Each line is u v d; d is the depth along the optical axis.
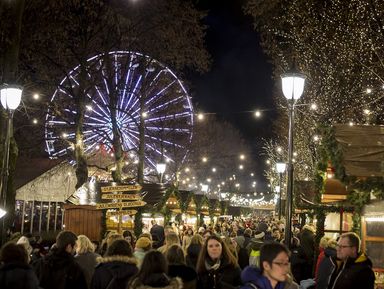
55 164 25.56
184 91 34.22
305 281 8.16
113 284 6.13
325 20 25.98
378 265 10.92
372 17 22.64
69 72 26.75
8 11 14.61
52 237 20.61
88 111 31.89
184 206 23.75
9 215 14.02
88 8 24.44
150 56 28.17
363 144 11.28
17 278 5.43
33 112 27.16
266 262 4.38
